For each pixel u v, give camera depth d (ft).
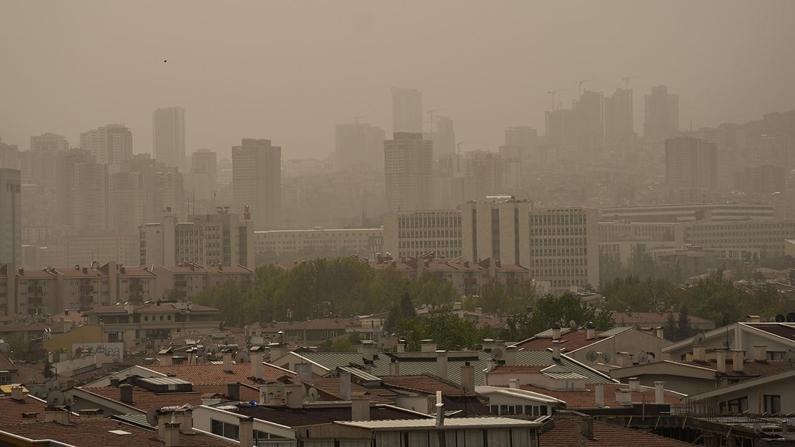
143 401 607.37
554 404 558.56
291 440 452.35
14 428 449.48
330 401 560.61
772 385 581.53
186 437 456.45
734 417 509.76
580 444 450.71
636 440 460.96
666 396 648.38
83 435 440.04
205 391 648.38
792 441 453.58
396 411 517.55
